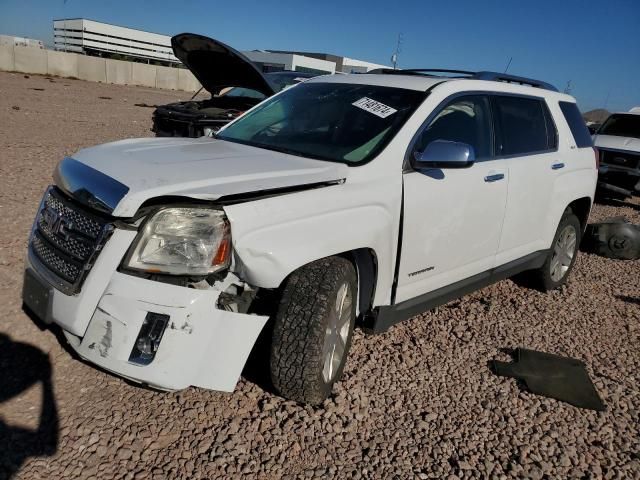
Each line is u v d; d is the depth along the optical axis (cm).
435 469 273
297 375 278
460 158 325
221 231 245
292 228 264
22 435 258
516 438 305
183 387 241
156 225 243
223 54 763
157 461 254
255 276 253
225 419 286
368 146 331
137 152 302
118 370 237
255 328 255
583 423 326
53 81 2933
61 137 1059
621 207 1098
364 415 306
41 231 288
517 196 420
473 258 397
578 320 477
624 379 384
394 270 331
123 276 241
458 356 386
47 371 305
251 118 412
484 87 405
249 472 254
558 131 485
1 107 1441
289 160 313
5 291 380
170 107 902
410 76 404
